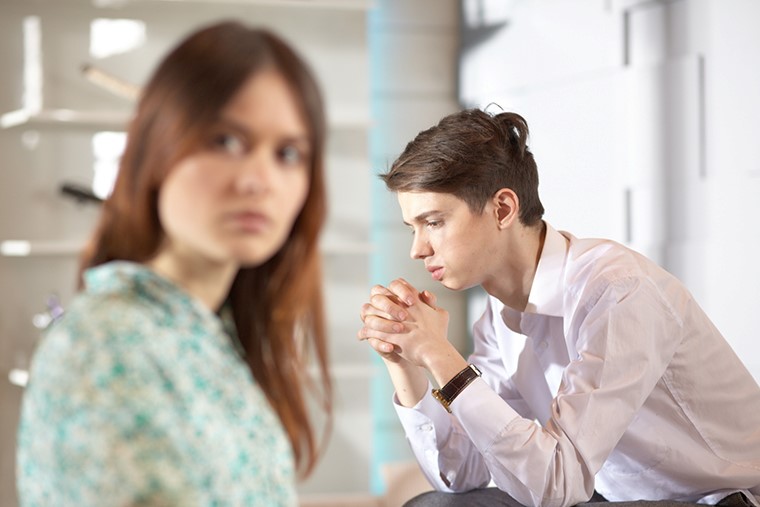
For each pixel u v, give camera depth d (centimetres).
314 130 75
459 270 173
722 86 234
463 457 179
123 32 347
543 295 176
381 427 371
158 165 71
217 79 70
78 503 65
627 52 271
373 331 170
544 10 313
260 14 355
